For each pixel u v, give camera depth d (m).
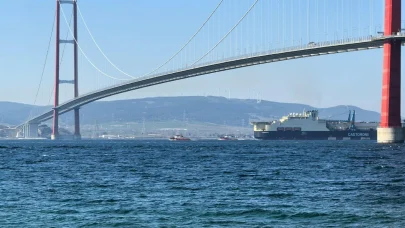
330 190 65.69
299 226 47.00
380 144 188.88
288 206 54.94
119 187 68.31
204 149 179.50
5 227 46.69
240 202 57.19
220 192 64.00
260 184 71.25
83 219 49.41
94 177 80.00
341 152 146.62
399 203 56.66
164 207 54.44
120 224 47.66
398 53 184.75
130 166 99.69
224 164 104.31
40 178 78.94
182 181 74.44
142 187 68.25
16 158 127.00
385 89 186.25
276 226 46.97
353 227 46.56
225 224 47.66
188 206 54.94
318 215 50.78
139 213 51.72
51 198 59.75
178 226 46.97
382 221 48.50
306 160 114.88
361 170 90.06
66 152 160.00
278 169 92.38
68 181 75.00
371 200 58.44
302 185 70.31
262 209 53.31
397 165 99.56
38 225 47.31
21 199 59.16
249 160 116.25
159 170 90.75
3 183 73.00
